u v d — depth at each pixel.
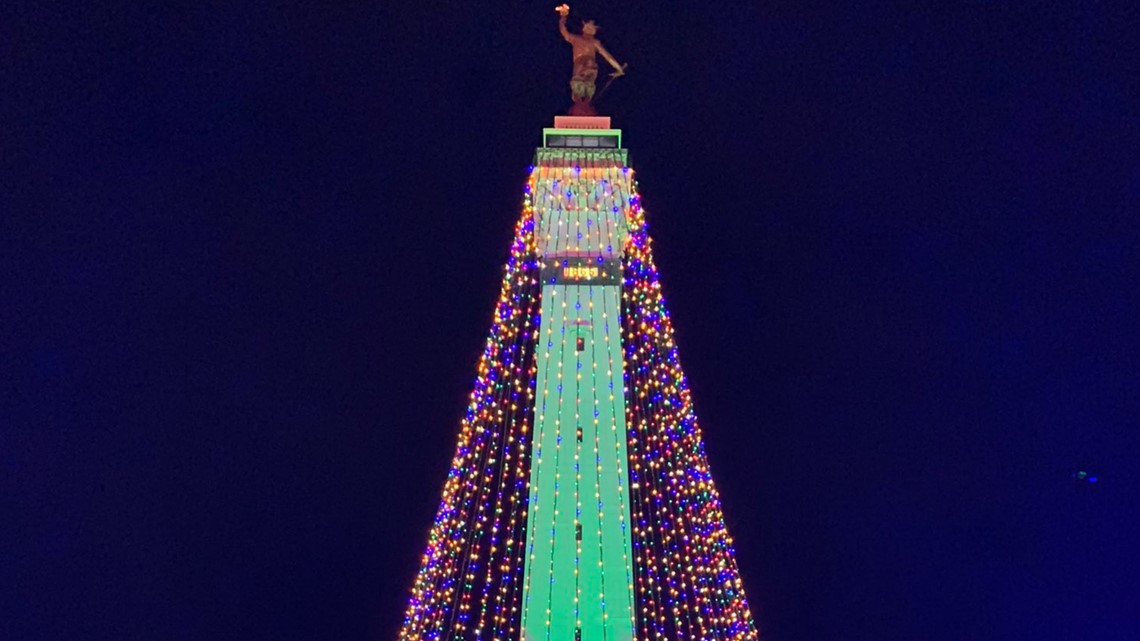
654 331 29.66
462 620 29.19
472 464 29.80
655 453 29.20
